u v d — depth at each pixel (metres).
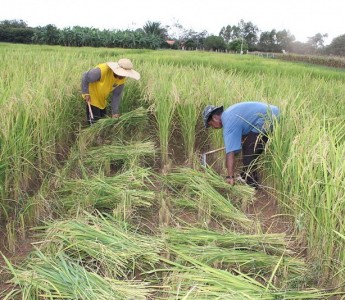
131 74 5.39
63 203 3.81
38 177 4.39
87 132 5.16
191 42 70.88
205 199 3.85
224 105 5.40
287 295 2.57
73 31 45.12
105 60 9.73
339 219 2.80
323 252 3.02
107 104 6.53
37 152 4.19
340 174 2.97
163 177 4.41
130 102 6.46
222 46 69.44
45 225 3.58
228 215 3.69
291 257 3.20
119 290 2.59
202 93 5.93
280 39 94.12
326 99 6.64
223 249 3.06
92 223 3.45
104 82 5.59
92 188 3.92
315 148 3.31
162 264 3.00
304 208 3.40
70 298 2.51
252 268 2.96
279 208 4.04
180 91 5.64
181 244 3.17
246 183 4.46
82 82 5.57
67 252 3.01
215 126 4.39
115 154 4.76
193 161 5.12
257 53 51.97
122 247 3.00
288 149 4.04
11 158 3.62
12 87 4.77
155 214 3.86
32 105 4.10
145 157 5.20
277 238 3.27
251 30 101.94
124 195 3.72
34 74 6.63
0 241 3.33
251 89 5.84
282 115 4.30
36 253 2.93
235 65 13.54
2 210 3.52
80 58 9.83
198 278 2.68
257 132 4.38
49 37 45.28
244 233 3.50
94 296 2.49
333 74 12.54
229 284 2.62
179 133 5.95
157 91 5.82
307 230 3.32
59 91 5.09
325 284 2.92
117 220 3.41
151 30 63.25
